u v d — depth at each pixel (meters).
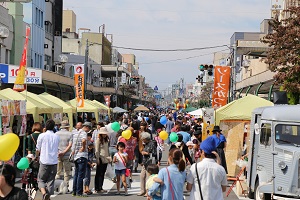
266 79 36.56
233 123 22.78
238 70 85.00
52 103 28.16
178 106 97.00
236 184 19.33
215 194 9.45
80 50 94.94
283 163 14.82
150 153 17.91
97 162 18.09
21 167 11.66
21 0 26.23
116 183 19.02
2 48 40.56
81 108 35.81
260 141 16.19
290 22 29.23
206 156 9.62
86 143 17.44
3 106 18.22
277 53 29.00
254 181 16.72
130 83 107.31
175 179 10.00
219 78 30.06
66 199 16.81
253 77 43.53
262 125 16.09
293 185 14.58
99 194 18.03
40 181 15.20
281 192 14.85
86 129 17.91
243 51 46.03
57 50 63.69
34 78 32.03
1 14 39.38
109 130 21.39
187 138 20.53
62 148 18.03
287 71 28.56
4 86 35.47
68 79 46.88
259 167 16.23
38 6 53.41
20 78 23.44
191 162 18.17
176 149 10.22
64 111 32.16
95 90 76.44
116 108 63.41
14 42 43.50
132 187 19.83
